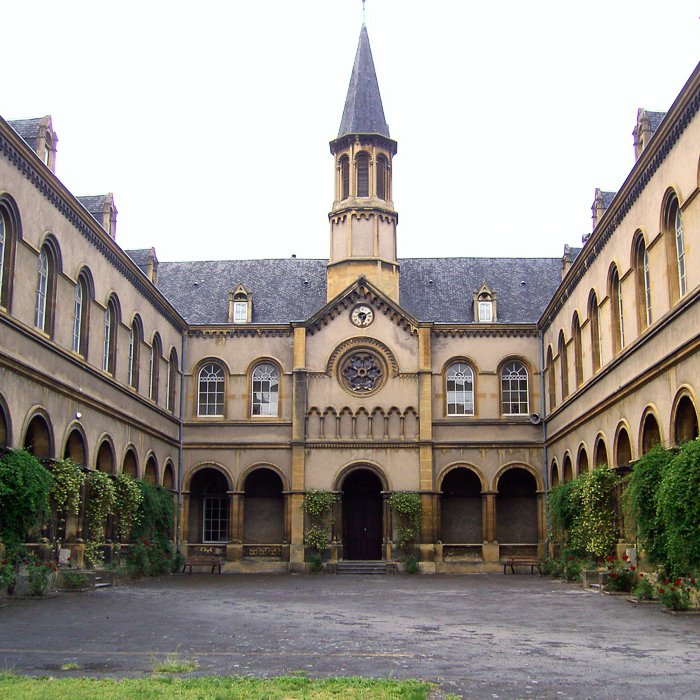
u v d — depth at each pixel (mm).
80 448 30781
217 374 46219
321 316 45750
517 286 49531
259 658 14414
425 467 44000
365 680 12031
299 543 43281
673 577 22047
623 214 29281
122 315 35719
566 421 39469
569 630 18344
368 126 48875
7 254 25234
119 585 32000
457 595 28062
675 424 24047
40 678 12094
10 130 24562
